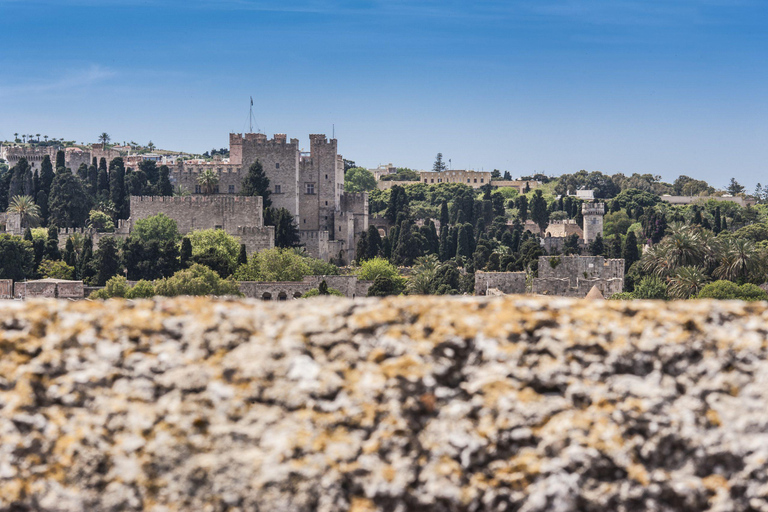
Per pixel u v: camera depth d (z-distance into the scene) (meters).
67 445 16.27
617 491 16.42
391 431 16.59
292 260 174.50
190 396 16.81
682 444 16.69
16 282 149.88
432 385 17.00
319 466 16.30
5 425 16.27
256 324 17.78
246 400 16.81
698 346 17.38
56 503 15.99
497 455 16.67
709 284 138.75
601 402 16.91
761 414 16.75
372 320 17.69
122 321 17.59
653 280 147.12
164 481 16.25
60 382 16.77
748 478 16.48
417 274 180.88
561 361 17.20
